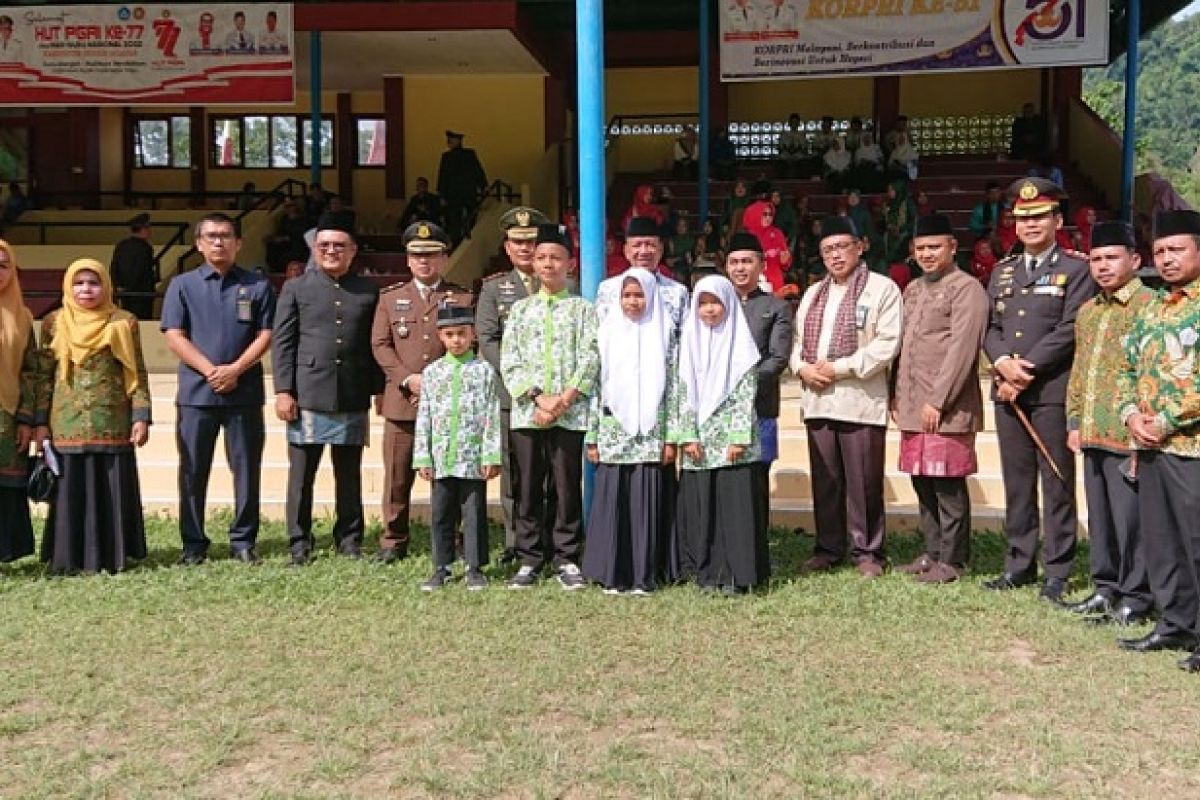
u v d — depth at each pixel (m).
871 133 18.92
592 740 4.50
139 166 22.12
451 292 7.57
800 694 4.96
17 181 21.39
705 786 4.05
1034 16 14.62
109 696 5.02
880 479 7.20
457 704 4.85
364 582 6.91
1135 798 4.00
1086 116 19.38
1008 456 6.73
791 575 7.15
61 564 7.21
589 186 7.43
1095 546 6.25
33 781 4.17
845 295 7.21
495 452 6.79
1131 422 5.56
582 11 7.36
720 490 6.71
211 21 15.74
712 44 20.80
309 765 4.30
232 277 7.57
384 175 21.73
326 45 17.72
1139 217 16.66
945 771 4.19
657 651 5.55
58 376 7.26
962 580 6.95
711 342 6.72
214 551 7.93
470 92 20.98
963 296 6.81
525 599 6.50
